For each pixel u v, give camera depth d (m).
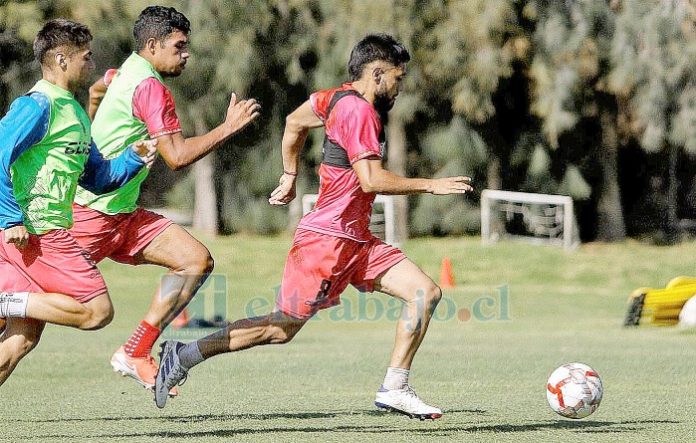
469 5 97.00
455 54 98.44
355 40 99.00
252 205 112.62
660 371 36.94
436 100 107.81
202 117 100.19
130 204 25.09
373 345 50.16
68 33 21.84
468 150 107.19
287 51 103.00
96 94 25.92
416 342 23.50
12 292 21.95
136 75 24.33
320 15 103.62
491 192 106.38
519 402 28.97
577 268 97.44
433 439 22.17
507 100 109.12
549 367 38.25
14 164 21.72
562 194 110.56
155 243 25.22
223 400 29.38
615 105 107.81
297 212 112.44
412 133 110.38
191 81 98.56
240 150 112.06
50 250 21.92
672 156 116.88
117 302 78.75
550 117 101.44
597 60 101.88
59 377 35.53
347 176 23.02
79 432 23.16
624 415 26.36
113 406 27.94
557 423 24.88
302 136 24.41
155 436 22.45
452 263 98.44
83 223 24.89
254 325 23.30
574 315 73.19
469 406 28.12
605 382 33.91
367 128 22.64
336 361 40.41
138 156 23.52
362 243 23.47
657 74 101.75
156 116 23.86
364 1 96.88
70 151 22.00
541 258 100.06
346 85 23.58
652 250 108.44
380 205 109.38
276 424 24.50
